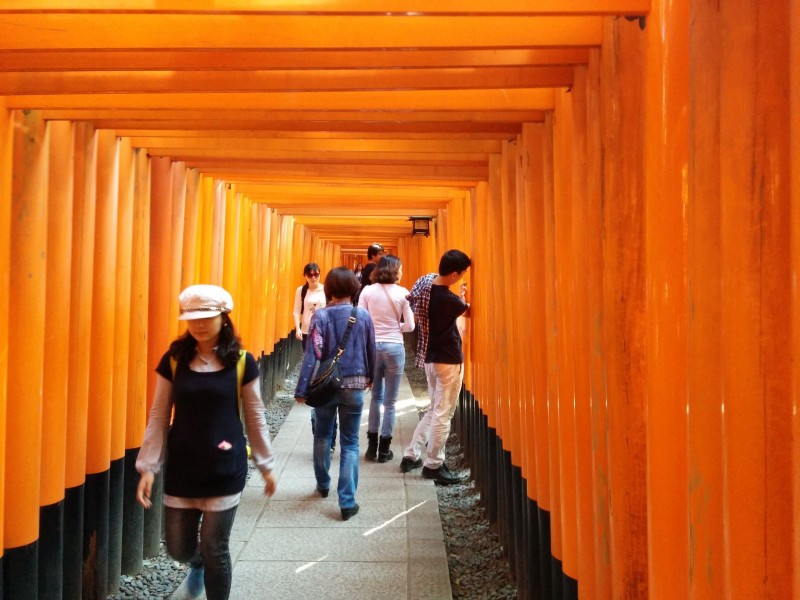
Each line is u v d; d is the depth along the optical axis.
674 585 1.86
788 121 1.42
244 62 2.53
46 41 2.31
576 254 2.58
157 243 4.57
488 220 5.30
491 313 5.00
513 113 3.24
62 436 3.34
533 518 3.60
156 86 2.78
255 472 6.09
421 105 3.05
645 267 2.12
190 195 5.12
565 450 2.80
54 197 3.28
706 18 1.56
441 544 4.53
